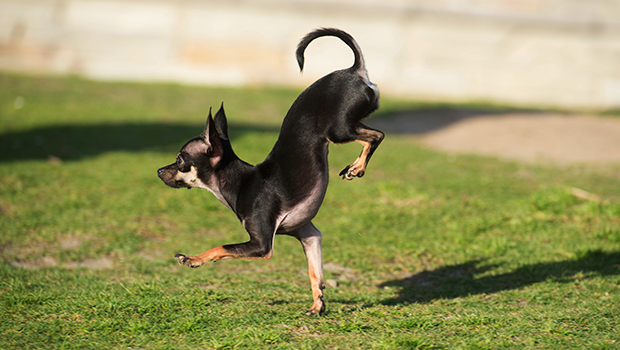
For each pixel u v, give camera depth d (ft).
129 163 37.76
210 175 15.71
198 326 14.98
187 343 14.14
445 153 45.37
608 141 47.88
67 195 30.37
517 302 18.13
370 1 76.79
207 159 15.62
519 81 77.92
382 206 30.30
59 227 25.57
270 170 15.30
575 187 34.04
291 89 74.13
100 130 46.73
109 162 37.78
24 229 25.03
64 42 73.92
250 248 14.98
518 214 28.07
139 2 74.79
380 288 20.25
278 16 76.64
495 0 77.51
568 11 77.61
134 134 46.14
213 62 76.33
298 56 15.64
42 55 73.56
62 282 19.21
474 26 77.61
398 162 41.19
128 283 19.26
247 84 76.07
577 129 51.49
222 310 16.39
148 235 25.64
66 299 17.04
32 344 13.97
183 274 20.92
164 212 28.84
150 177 34.53
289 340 14.39
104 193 31.22
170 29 75.46
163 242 24.84
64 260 22.24
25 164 36.01
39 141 42.37
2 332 14.62
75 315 15.81
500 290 19.52
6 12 72.43
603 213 27.50
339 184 34.86
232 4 75.97
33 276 19.69
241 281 20.25
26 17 72.84
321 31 15.56
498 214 28.35
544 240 24.64
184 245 24.48
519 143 48.29
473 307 17.47
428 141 51.29
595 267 21.24
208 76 76.07
